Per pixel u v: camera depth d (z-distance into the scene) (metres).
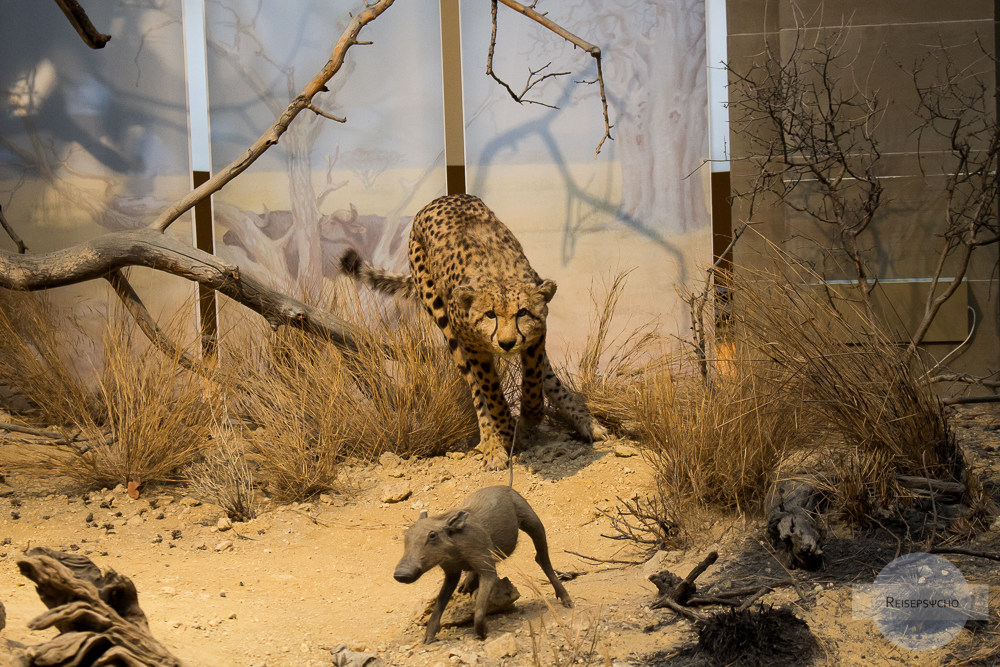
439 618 3.75
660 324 7.95
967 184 7.31
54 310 7.89
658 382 6.00
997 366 7.32
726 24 7.75
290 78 7.96
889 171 7.39
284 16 7.96
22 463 6.34
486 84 7.95
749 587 3.88
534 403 6.63
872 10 7.36
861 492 4.32
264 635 3.80
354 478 6.37
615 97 7.92
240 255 8.04
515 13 7.91
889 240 7.41
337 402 6.68
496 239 6.55
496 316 5.84
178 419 6.38
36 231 8.04
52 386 7.08
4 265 6.69
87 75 8.00
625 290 7.98
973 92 7.29
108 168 8.02
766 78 7.41
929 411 4.53
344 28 7.97
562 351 8.02
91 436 6.41
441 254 6.52
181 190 8.06
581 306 8.00
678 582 3.97
